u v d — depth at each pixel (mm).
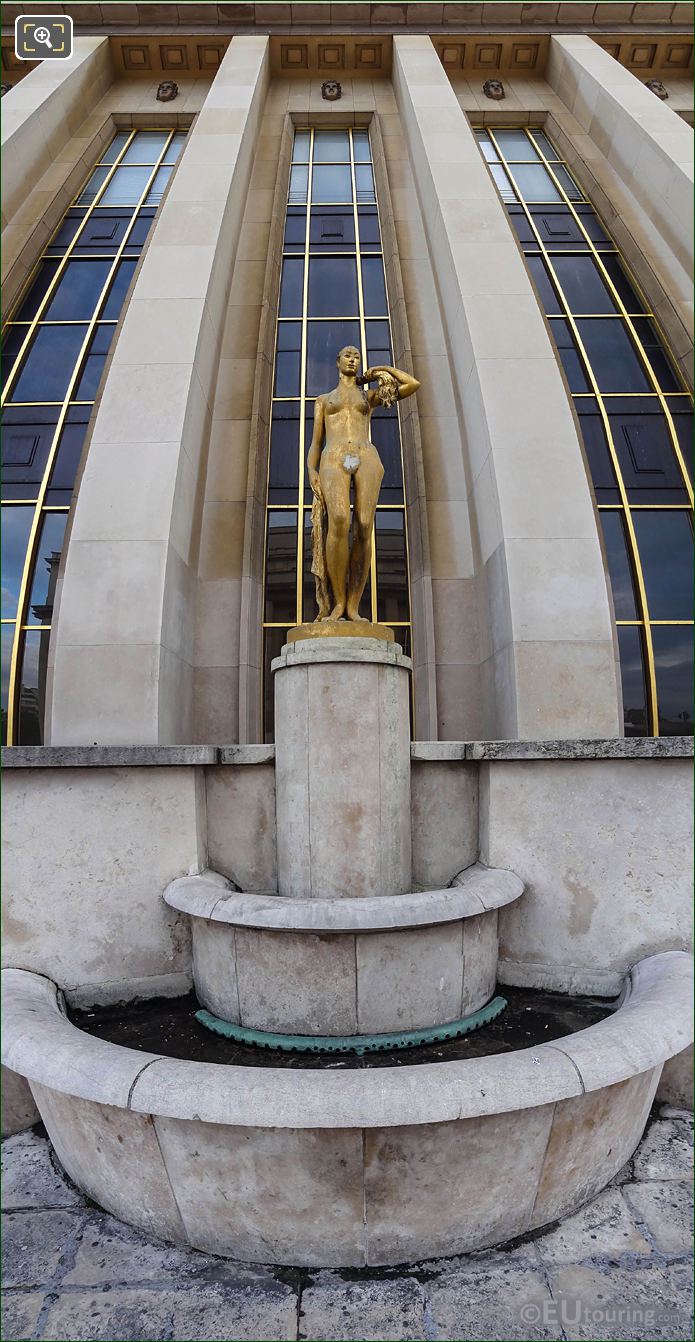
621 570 12977
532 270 16359
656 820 5508
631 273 16156
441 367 14883
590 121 18719
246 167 16828
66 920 5594
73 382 14125
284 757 6078
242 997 5070
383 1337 3016
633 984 5055
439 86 17828
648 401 14500
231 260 15570
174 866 5754
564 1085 3316
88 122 19297
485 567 12242
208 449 13633
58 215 16906
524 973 5762
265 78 19391
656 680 12352
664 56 20578
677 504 13352
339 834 5754
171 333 12570
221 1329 3072
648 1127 4613
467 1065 3379
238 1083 3266
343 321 15688
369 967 4871
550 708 10391
